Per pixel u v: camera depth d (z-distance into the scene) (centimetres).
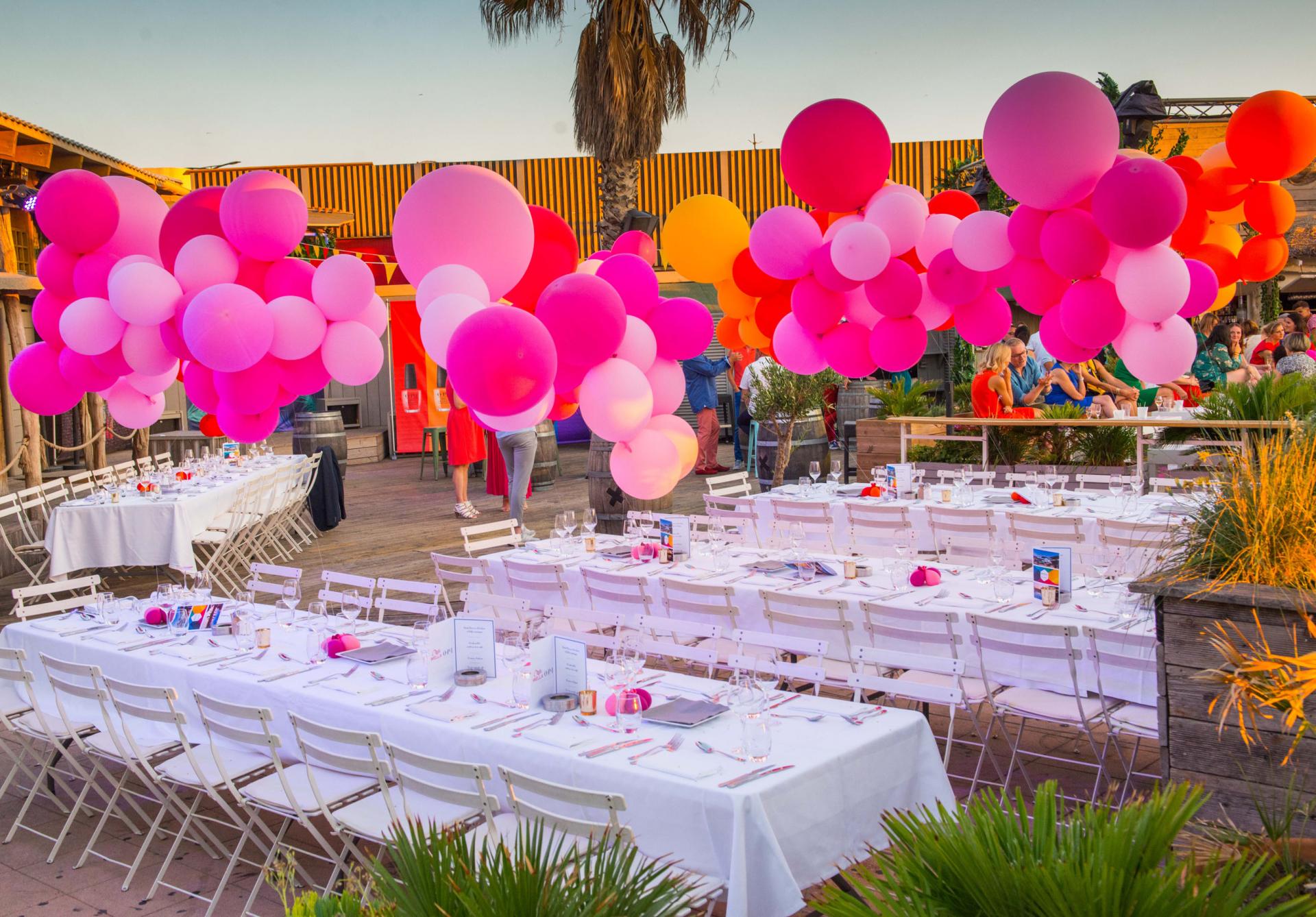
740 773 336
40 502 1032
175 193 1655
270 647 520
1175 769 344
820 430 1270
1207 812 337
